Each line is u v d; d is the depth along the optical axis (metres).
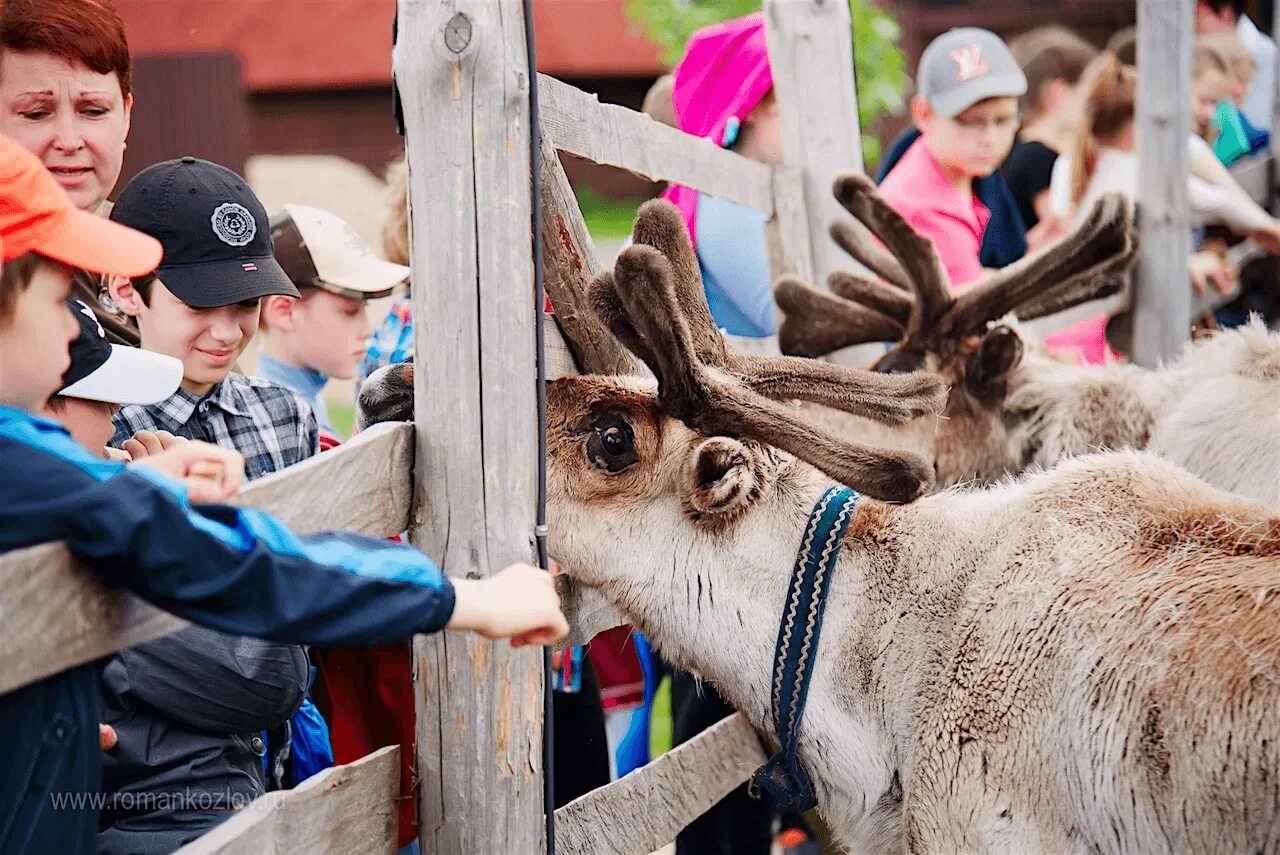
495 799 2.41
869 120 8.71
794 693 2.80
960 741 2.65
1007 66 4.95
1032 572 2.67
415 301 2.41
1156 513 2.68
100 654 1.72
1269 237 5.48
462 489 2.39
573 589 3.07
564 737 3.74
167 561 1.63
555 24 17.48
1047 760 2.56
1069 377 3.97
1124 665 2.49
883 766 2.80
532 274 2.42
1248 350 3.73
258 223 2.70
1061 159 6.16
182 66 14.11
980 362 3.97
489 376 2.36
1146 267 5.12
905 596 2.79
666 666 4.41
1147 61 5.04
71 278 1.78
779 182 4.49
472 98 2.33
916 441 4.00
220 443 2.74
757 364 2.94
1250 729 2.35
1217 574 2.53
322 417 3.96
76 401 2.19
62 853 1.71
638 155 3.45
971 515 2.85
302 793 2.17
